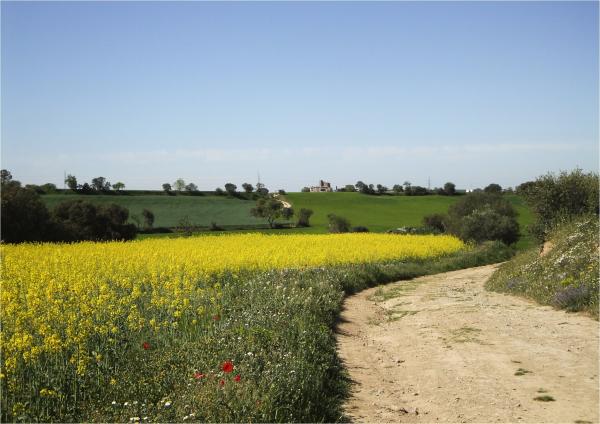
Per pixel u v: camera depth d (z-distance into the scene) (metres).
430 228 74.50
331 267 29.12
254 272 25.19
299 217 100.12
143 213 89.81
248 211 114.94
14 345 9.09
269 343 11.03
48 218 58.53
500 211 65.12
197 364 9.65
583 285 16.84
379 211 118.94
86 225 65.31
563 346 12.05
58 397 8.48
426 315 17.56
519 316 15.93
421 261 38.72
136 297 14.82
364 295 24.00
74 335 10.44
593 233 22.42
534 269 22.72
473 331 14.27
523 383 9.75
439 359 11.94
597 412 8.15
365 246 40.97
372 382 10.59
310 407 8.42
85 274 19.77
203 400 7.92
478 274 32.88
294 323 13.24
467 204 67.06
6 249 32.12
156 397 8.55
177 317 13.46
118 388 8.84
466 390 9.68
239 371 9.08
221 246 37.31
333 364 11.15
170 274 19.91
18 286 16.73
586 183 35.53
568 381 9.66
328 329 14.52
